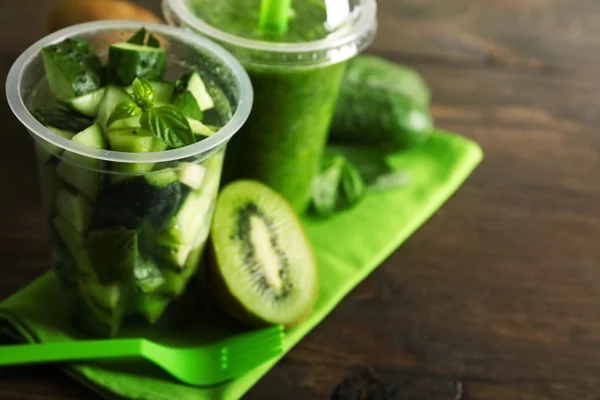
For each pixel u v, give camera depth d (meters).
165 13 0.58
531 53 0.75
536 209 0.64
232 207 0.56
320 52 0.56
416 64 0.72
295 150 0.59
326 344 0.55
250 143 0.58
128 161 0.48
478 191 0.65
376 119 0.64
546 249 0.61
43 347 0.52
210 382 0.53
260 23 0.57
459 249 0.61
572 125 0.69
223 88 0.54
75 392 0.52
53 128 0.50
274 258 0.56
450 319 0.57
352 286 0.58
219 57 0.54
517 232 0.62
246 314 0.54
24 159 0.61
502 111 0.70
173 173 0.50
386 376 0.54
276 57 0.56
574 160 0.67
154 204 0.50
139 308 0.53
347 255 0.59
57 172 0.50
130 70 0.52
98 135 0.49
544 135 0.68
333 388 0.54
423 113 0.65
